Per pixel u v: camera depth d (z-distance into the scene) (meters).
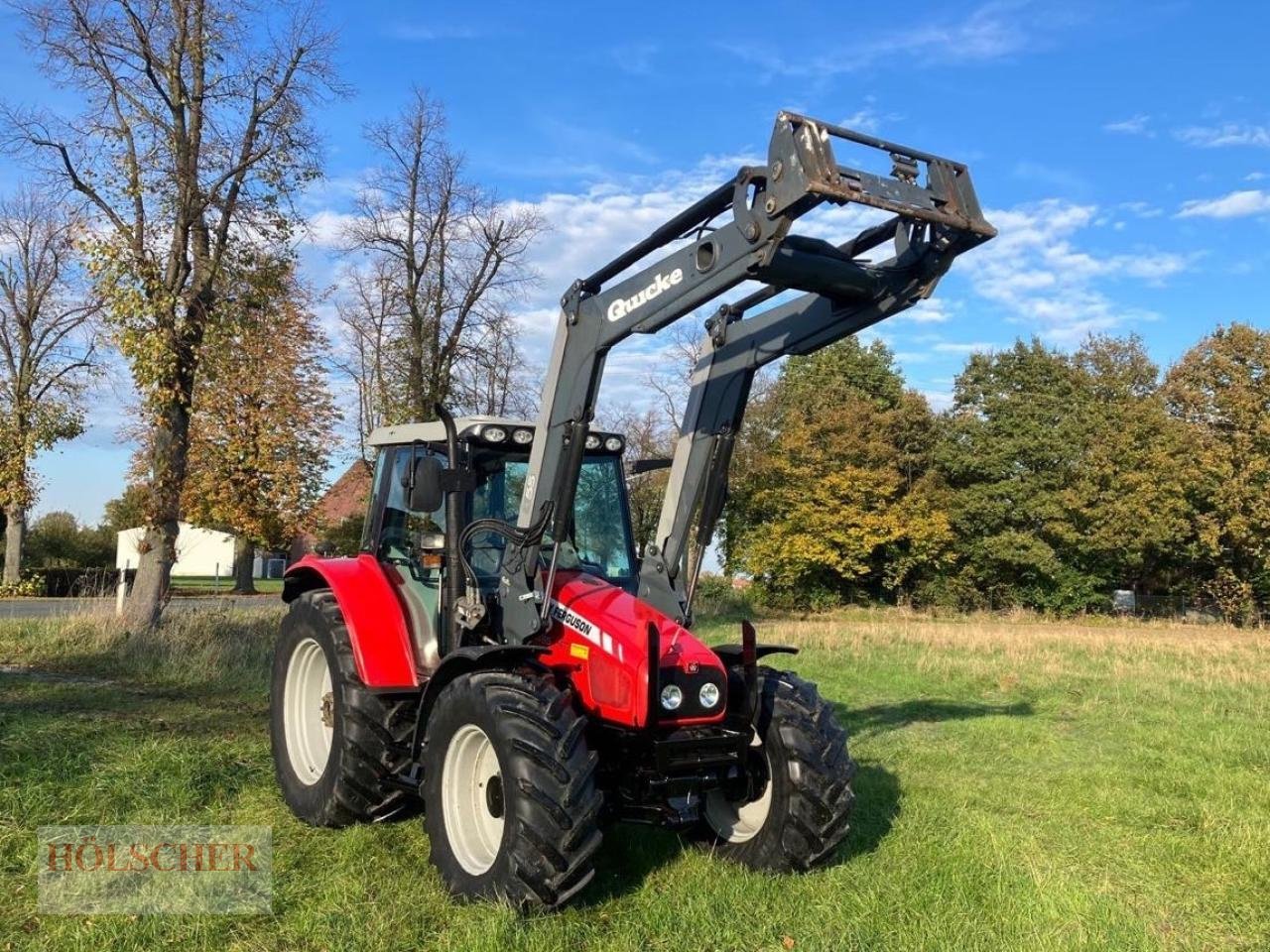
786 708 5.01
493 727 4.37
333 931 4.12
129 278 14.09
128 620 13.44
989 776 7.53
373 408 25.27
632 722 4.52
